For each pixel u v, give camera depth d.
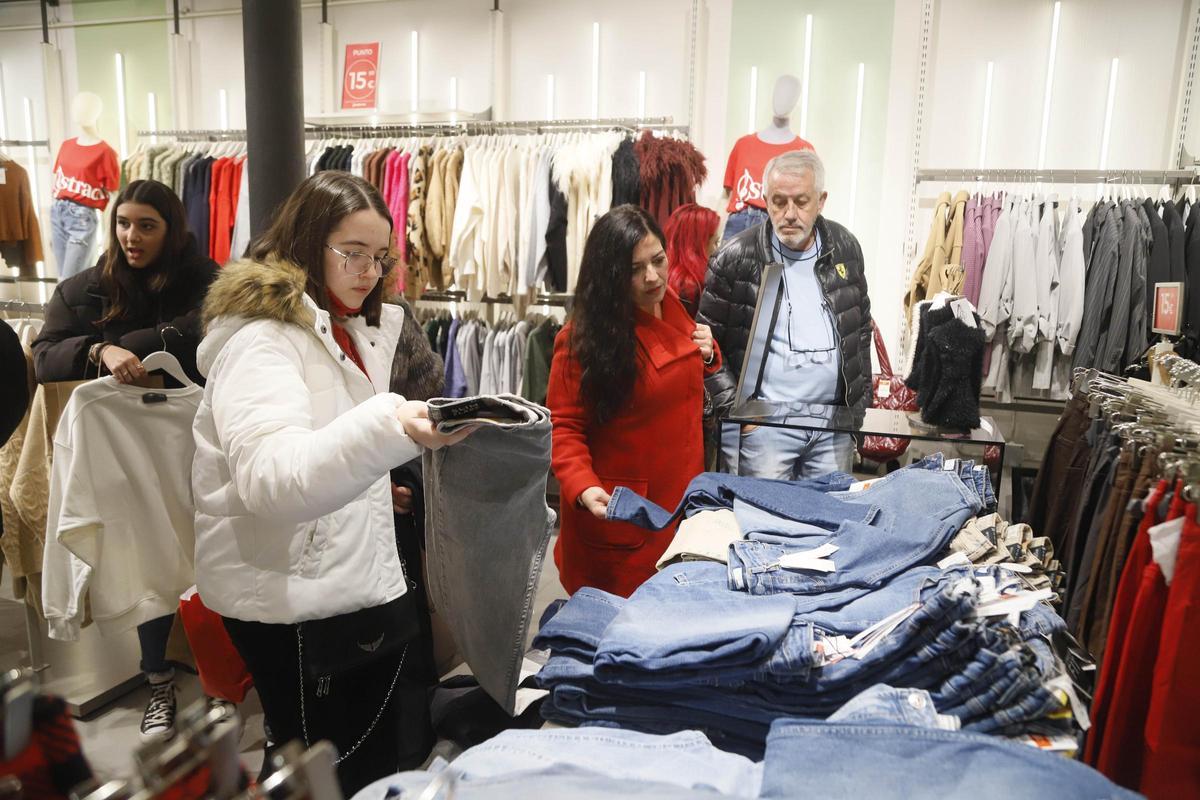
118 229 2.32
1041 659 0.92
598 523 2.04
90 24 5.70
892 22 4.30
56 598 2.04
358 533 1.49
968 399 1.80
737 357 2.65
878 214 4.46
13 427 1.97
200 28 5.48
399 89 5.15
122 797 0.50
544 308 5.07
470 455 1.26
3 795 0.46
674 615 1.05
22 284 6.20
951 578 1.07
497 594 1.33
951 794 0.73
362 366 1.55
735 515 1.41
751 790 0.80
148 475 2.13
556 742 0.88
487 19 4.93
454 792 0.75
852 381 2.61
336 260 1.40
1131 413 1.49
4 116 6.14
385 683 1.74
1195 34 3.91
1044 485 1.88
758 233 2.63
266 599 1.42
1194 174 3.84
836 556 1.17
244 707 2.40
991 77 4.23
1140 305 3.71
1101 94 4.11
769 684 0.94
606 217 2.00
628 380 2.00
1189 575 1.05
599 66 4.77
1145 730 1.13
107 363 2.12
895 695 0.88
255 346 1.29
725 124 4.60
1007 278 3.88
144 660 2.33
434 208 4.34
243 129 5.39
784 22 4.44
